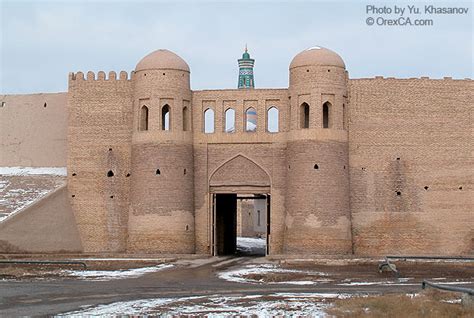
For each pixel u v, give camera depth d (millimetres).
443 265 26703
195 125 32469
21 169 35312
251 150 32000
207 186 32156
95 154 33000
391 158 31562
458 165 31672
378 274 23469
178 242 30969
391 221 31359
